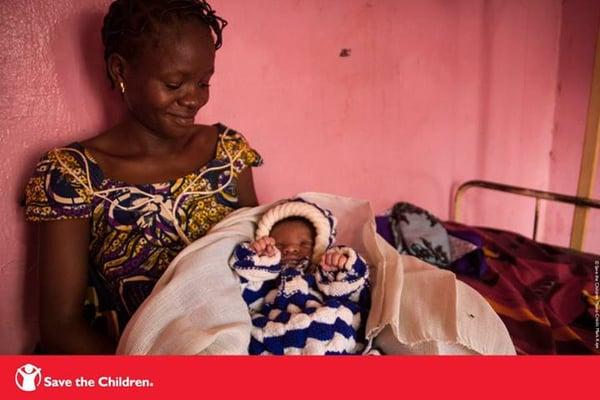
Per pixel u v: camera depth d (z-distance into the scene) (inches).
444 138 70.8
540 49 77.6
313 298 35.9
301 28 54.3
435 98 67.9
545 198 60.6
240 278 36.3
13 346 42.9
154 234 37.3
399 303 33.4
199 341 28.4
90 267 38.1
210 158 41.2
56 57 40.7
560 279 53.4
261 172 56.2
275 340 32.6
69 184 33.8
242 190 43.4
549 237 88.4
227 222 38.8
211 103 50.9
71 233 34.1
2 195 40.4
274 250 35.8
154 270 37.4
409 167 68.3
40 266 34.2
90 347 33.6
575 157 81.3
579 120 79.5
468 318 32.5
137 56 32.5
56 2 39.9
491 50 71.4
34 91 40.3
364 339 35.0
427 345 32.1
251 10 50.8
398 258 36.4
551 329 42.6
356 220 42.3
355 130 61.8
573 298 49.8
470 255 55.3
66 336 33.5
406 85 64.4
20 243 41.7
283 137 56.6
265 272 35.4
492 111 74.9
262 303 36.6
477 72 71.1
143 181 37.3
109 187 35.5
